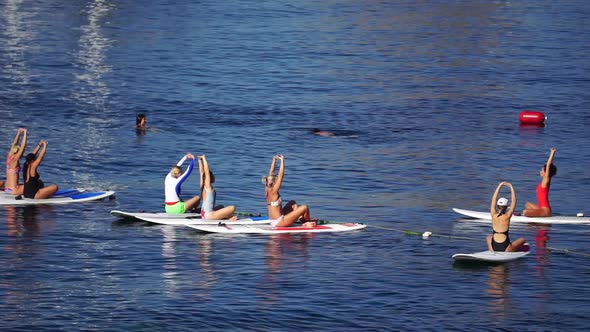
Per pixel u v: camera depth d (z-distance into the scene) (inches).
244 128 6796.3
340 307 3457.2
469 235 4431.6
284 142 6417.3
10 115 6993.1
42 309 3376.0
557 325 3341.5
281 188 5270.7
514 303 3540.8
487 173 5728.3
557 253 4153.5
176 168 4586.6
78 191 4997.5
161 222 4490.7
